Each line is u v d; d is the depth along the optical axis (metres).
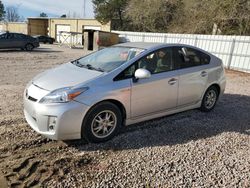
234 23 20.84
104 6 37.53
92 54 5.43
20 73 10.30
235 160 3.96
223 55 16.31
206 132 4.96
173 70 5.09
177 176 3.47
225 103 7.09
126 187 3.21
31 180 3.24
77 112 3.92
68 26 44.69
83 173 3.44
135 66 4.56
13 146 4.01
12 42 20.36
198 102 5.77
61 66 5.00
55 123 3.84
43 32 51.25
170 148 4.22
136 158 3.86
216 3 21.47
